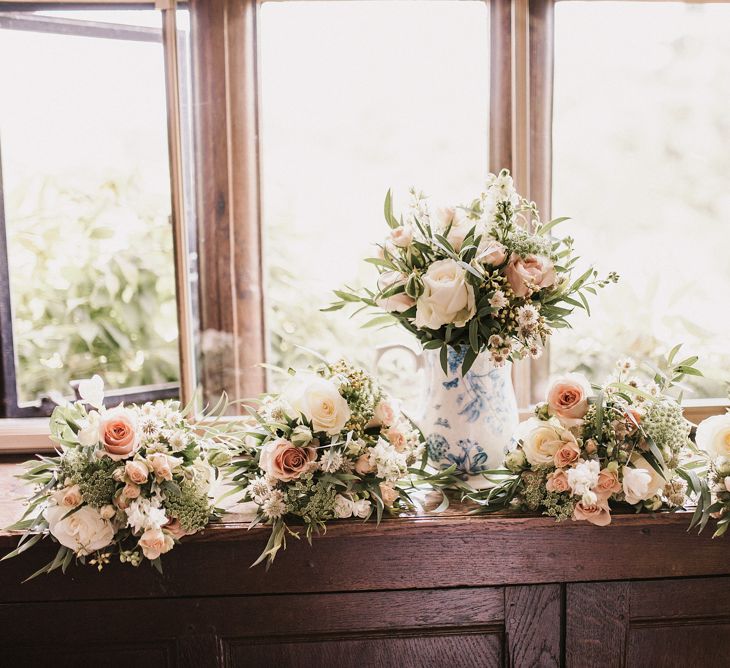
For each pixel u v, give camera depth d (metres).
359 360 1.62
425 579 1.15
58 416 1.11
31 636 1.14
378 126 1.54
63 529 1.04
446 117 1.53
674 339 1.61
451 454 1.23
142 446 1.08
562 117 1.53
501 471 1.17
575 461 1.09
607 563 1.16
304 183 1.56
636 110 1.54
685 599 1.19
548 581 1.16
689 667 1.21
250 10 1.42
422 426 1.27
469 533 1.14
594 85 1.52
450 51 1.51
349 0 1.48
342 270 1.59
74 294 1.58
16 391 1.56
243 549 1.14
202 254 1.46
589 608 1.18
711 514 1.14
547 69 1.47
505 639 1.19
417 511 1.16
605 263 1.58
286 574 1.15
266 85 1.50
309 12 1.48
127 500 1.06
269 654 1.17
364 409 1.12
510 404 1.25
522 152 1.46
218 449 1.17
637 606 1.18
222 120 1.43
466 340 1.15
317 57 1.51
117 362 1.62
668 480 1.11
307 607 1.16
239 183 1.45
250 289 1.49
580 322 1.59
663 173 1.57
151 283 1.60
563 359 1.60
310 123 1.53
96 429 1.07
